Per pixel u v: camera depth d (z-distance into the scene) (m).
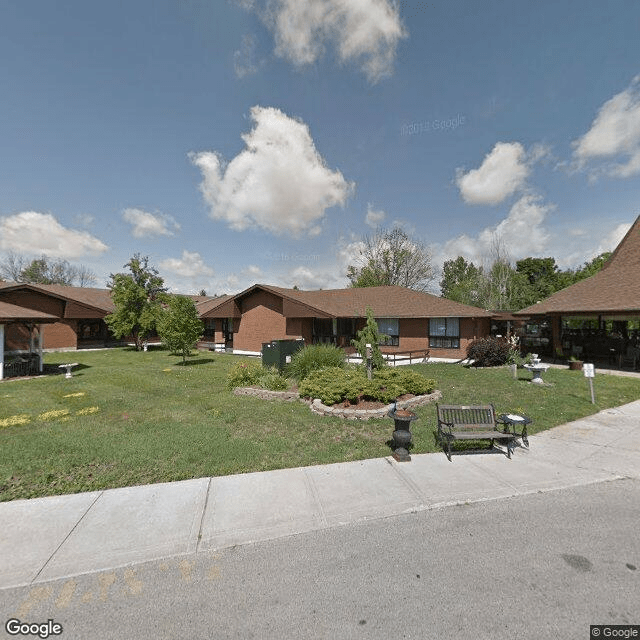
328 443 6.43
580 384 11.59
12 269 51.25
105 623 2.62
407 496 4.50
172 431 7.00
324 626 2.56
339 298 23.75
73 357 22.08
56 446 6.12
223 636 2.49
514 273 38.91
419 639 2.43
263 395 10.16
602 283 17.47
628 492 4.56
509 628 2.52
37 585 3.01
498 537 3.63
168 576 3.11
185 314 18.44
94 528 3.84
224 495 4.54
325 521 3.97
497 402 9.23
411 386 9.44
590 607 2.71
